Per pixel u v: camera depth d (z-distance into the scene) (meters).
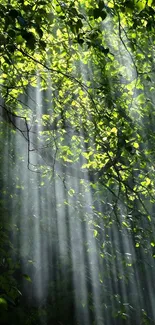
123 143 7.18
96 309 7.65
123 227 8.97
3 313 6.12
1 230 6.99
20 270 7.40
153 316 9.18
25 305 7.28
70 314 7.61
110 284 8.59
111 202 9.27
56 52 7.77
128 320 8.05
